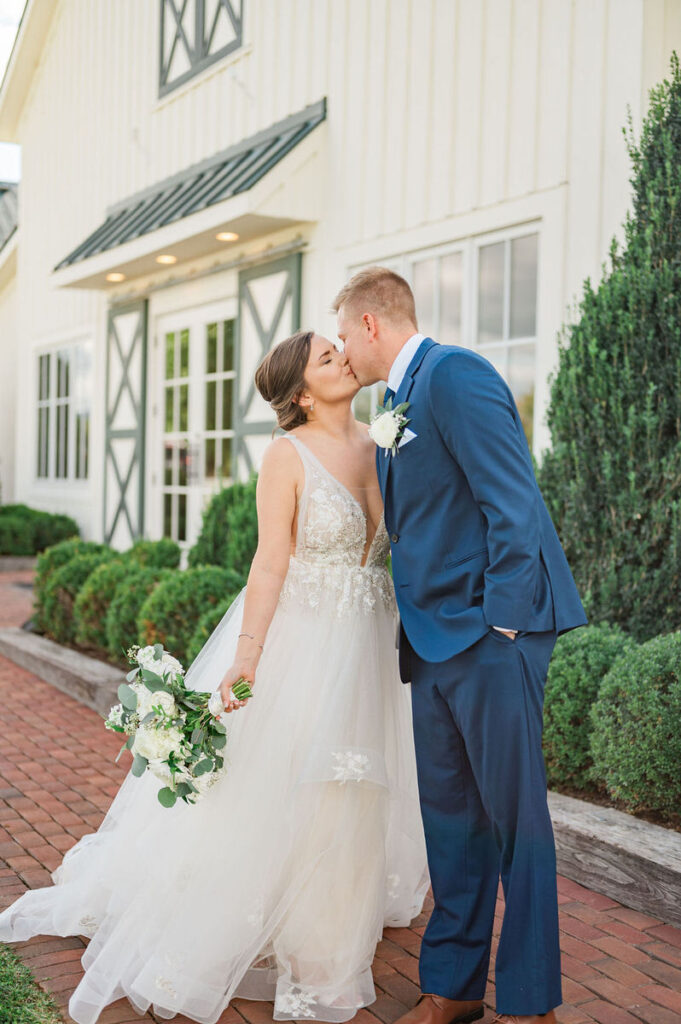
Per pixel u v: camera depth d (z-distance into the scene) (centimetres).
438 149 668
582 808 358
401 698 289
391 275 257
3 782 438
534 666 229
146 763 249
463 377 228
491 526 223
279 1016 250
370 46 729
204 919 253
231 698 247
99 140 1199
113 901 282
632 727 343
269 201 766
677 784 337
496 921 306
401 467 240
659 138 457
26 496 1523
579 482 456
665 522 432
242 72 893
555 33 574
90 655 676
